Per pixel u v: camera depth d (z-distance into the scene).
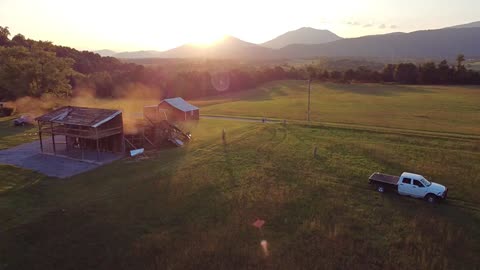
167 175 35.66
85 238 24.14
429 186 28.48
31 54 96.56
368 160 38.94
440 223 24.94
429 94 104.31
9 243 23.34
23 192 32.06
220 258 21.75
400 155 40.41
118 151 46.25
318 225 25.19
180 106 67.50
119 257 22.09
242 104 92.88
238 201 29.34
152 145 48.38
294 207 28.12
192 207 28.50
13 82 87.44
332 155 41.16
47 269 21.09
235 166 38.19
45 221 26.19
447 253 21.64
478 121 60.91
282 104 90.50
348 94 110.12
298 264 20.97
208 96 134.12
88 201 29.77
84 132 43.12
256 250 22.44
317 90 124.44
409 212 26.78
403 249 22.20
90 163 41.59
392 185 29.91
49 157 44.38
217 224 25.77
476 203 27.98
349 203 28.55
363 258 21.41
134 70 146.62
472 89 115.44
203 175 35.41
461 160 38.00
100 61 185.75
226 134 53.56
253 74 156.12
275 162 39.25
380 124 59.00
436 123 59.41
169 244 23.25
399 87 126.00
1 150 47.72
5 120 73.31
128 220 26.47
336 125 57.38
